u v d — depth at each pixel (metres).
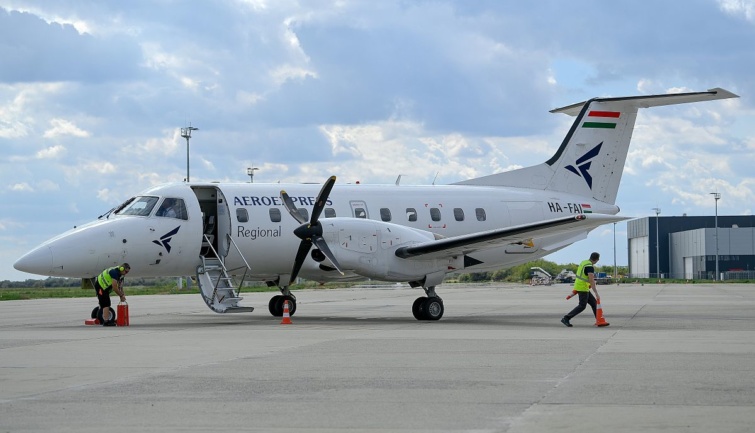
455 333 16.83
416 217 23.34
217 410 8.30
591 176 25.77
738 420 7.59
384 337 15.84
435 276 21.22
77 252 19.88
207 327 19.05
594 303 18.88
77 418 7.92
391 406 8.47
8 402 8.74
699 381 9.83
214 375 10.60
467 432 7.27
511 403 8.56
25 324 20.94
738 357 12.19
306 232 20.05
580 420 7.67
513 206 24.58
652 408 8.18
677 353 12.77
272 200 21.98
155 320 22.42
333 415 8.03
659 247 110.56
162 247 20.72
